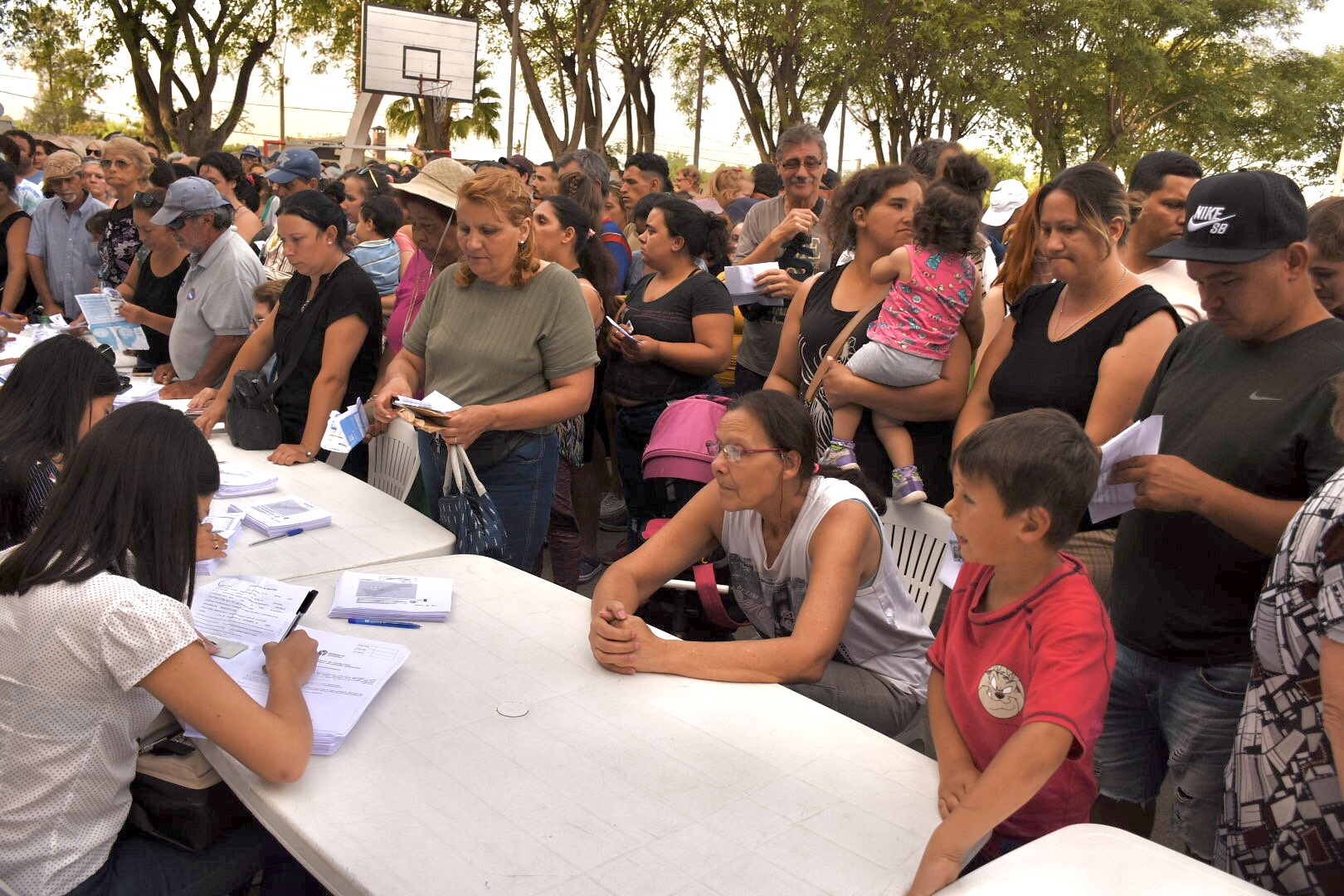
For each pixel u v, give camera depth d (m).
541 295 3.10
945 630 1.85
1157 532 2.04
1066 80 23.62
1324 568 1.36
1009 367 2.77
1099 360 2.59
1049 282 2.90
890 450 3.16
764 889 1.38
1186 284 3.28
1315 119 27.14
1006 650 1.67
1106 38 23.25
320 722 1.74
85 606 1.58
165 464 1.68
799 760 1.72
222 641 2.03
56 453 2.30
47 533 1.63
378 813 1.52
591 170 5.75
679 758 1.71
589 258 4.30
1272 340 1.90
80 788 1.63
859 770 1.69
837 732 1.82
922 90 24.97
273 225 7.86
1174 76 26.16
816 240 4.66
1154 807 2.33
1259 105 27.30
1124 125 27.22
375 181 6.98
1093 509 1.99
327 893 2.07
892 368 3.04
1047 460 1.57
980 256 3.20
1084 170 2.57
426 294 3.69
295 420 3.78
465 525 2.91
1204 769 2.01
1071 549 2.62
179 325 4.40
